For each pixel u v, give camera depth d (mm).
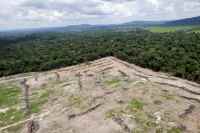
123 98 22609
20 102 30734
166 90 24688
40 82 41438
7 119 24875
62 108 24719
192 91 25547
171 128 15812
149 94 22828
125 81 30312
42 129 20000
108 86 29500
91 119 19328
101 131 16734
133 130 16000
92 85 32188
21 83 42688
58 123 20375
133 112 18750
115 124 17312
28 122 22781
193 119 17297
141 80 29828
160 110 18641
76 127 18469
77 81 37031
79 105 23844
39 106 27922
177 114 17984
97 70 43344
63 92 32094
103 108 21156
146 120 17125
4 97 34188
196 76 45906
